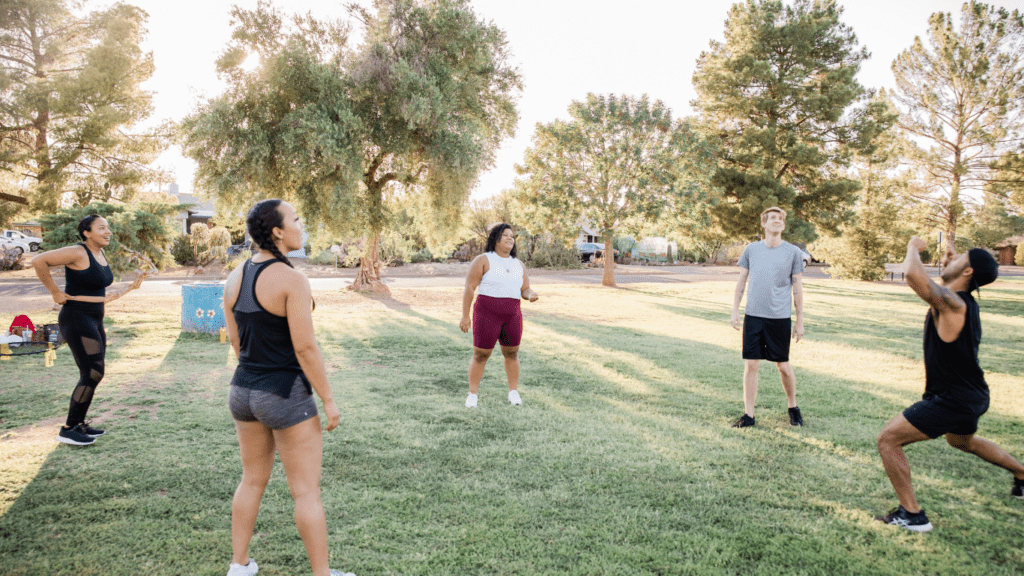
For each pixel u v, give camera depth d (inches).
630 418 191.5
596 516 119.5
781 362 183.8
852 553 105.9
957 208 1066.7
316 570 88.9
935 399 112.1
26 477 134.2
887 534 113.0
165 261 653.9
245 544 91.9
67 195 877.8
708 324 462.3
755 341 184.7
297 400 85.8
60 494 125.0
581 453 156.4
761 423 187.8
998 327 445.7
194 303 353.1
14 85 804.6
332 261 1349.7
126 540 106.7
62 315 156.3
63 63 904.9
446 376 257.0
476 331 199.6
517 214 965.2
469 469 144.4
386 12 641.0
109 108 817.5
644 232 962.7
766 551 106.1
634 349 335.6
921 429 113.3
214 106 551.8
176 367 266.1
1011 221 1270.9
